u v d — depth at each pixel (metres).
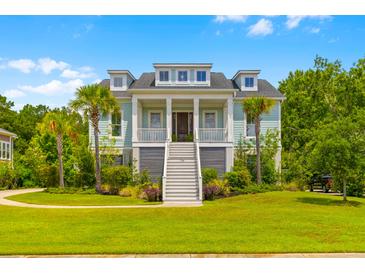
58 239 11.65
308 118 44.84
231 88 29.50
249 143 31.02
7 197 25.14
